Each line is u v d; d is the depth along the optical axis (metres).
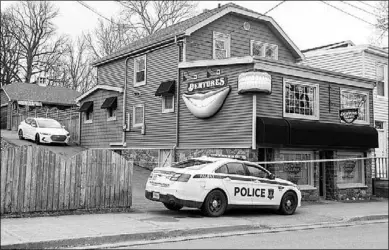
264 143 15.99
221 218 12.25
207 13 22.84
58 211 11.54
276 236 10.33
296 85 17.81
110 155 12.55
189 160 13.32
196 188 12.00
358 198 19.72
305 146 17.25
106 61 25.53
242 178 12.90
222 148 17.20
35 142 26.67
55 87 47.53
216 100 17.23
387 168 22.62
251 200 13.02
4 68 52.16
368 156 20.41
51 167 11.41
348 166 19.70
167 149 20.19
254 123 16.06
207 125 18.05
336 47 27.83
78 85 55.91
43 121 27.45
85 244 8.88
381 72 25.52
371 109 20.80
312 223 12.73
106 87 24.86
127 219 11.35
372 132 19.89
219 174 12.51
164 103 20.89
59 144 27.23
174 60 20.42
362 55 24.22
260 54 23.47
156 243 9.22
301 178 17.89
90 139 26.55
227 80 17.22
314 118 18.16
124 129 23.38
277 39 24.27
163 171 12.38
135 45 23.95
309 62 26.91
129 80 23.66
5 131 37.28
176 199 11.82
